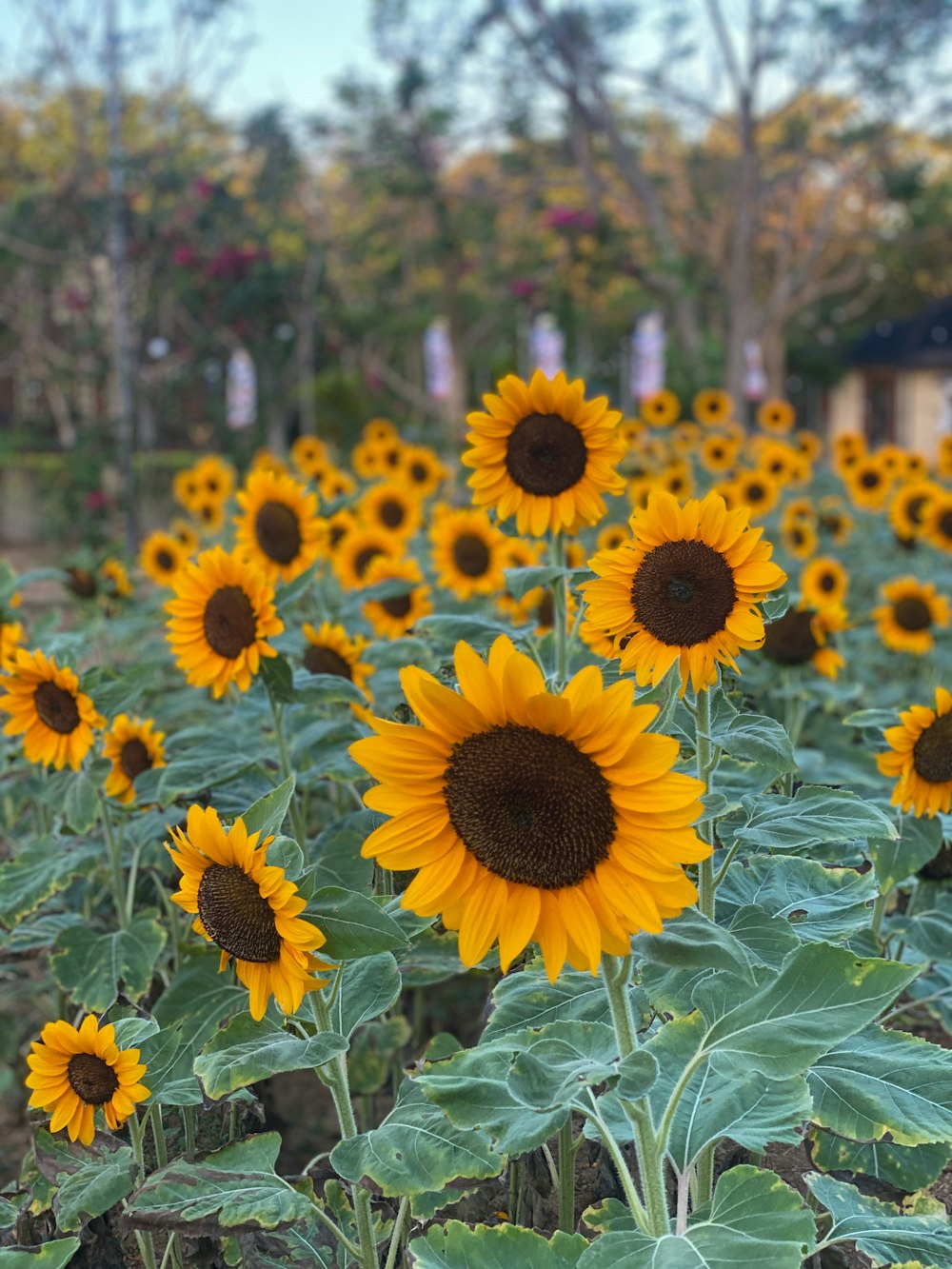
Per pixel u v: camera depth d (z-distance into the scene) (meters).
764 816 2.53
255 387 20.50
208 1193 2.21
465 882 1.79
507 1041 2.10
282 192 22.30
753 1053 1.93
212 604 3.51
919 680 7.05
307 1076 4.34
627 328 32.00
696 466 11.80
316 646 4.29
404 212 28.98
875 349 41.59
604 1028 2.09
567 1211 2.48
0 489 19.70
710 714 2.67
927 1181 2.44
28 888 3.63
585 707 1.73
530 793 1.76
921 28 25.75
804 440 12.57
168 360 20.45
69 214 19.12
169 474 17.95
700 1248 1.84
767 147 30.55
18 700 3.63
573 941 1.75
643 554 2.47
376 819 3.49
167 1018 3.10
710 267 29.80
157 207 18.59
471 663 1.77
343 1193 2.55
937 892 3.29
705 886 2.52
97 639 6.87
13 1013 4.70
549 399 3.60
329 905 2.06
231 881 2.04
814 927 2.51
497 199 28.81
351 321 24.52
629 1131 2.20
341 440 22.94
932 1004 3.33
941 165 40.22
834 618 4.83
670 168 31.69
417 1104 2.31
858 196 36.22
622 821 1.75
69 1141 2.55
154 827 3.77
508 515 3.69
